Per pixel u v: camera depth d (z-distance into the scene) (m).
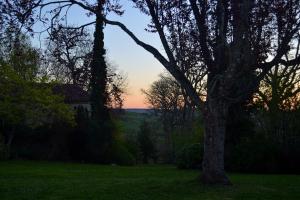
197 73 18.34
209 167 17.06
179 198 14.09
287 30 16.17
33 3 17.36
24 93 37.94
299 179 21.34
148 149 61.78
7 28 17.41
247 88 16.94
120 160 43.62
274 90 29.83
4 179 20.50
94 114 43.78
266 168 27.31
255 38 16.20
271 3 15.81
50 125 43.12
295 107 28.66
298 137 27.91
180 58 17.80
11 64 38.25
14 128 41.25
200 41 17.58
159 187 16.31
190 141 43.66
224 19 17.03
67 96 46.66
